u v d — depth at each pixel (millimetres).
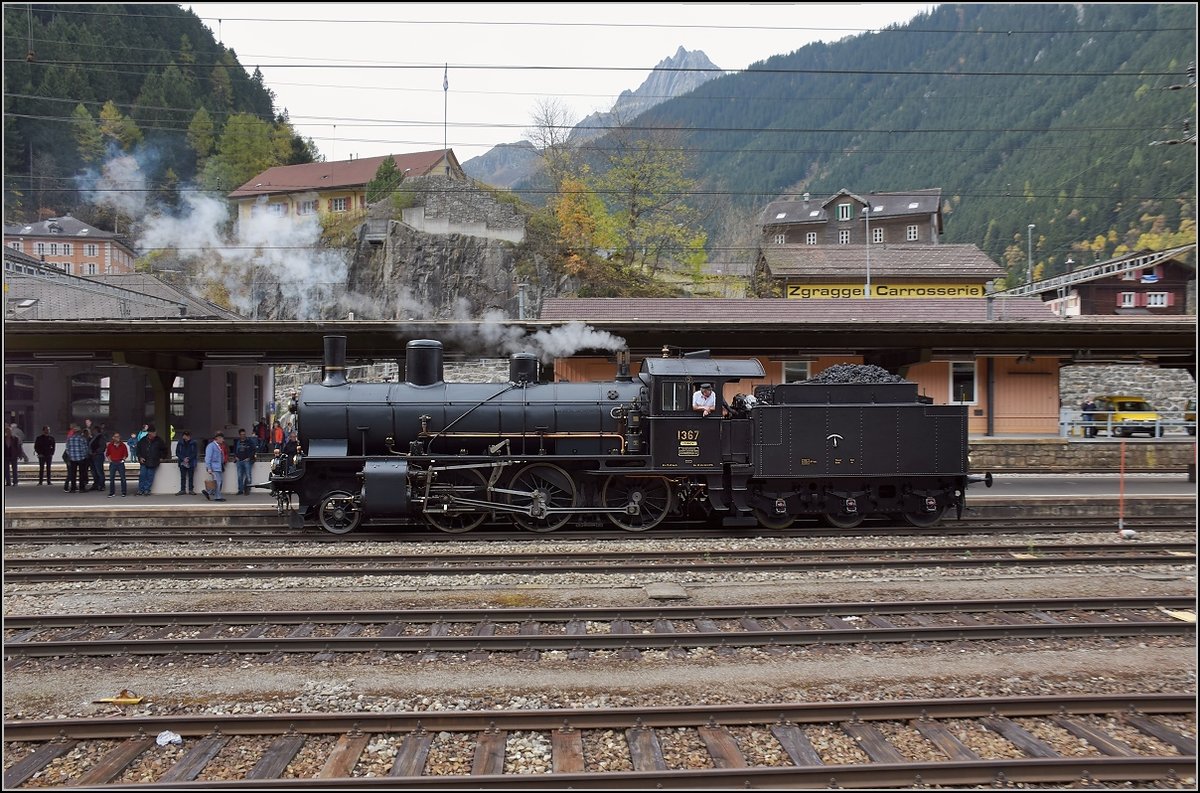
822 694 7066
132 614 9133
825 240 62594
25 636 8789
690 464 14812
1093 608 9609
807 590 10469
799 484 15109
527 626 9000
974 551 13195
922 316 28391
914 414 14945
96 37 70000
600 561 12414
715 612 9258
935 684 7312
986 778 5578
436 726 6258
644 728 6277
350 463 15047
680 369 15039
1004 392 25562
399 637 8250
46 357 21391
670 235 54938
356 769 5754
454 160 66438
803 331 19188
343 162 66188
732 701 6906
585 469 15211
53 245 59500
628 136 55875
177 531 15039
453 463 15078
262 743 6105
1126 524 15289
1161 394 38562
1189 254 43812
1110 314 44156
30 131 63844
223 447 18047
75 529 15211
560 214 53656
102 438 19828
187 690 7223
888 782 5520
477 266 51625
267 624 9172
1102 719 6523
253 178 67250
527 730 6270
